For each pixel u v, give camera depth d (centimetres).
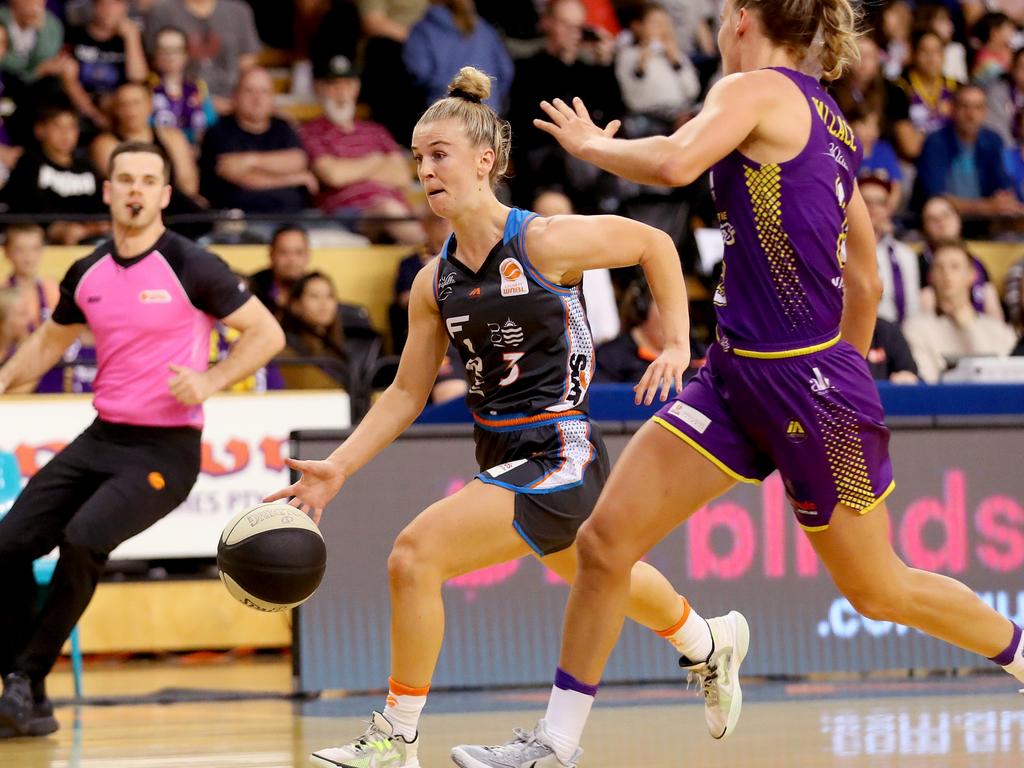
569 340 764
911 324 1741
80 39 1895
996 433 1289
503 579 1245
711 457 720
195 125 1912
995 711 1048
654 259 768
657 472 721
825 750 874
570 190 1927
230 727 1041
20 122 1834
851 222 751
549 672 1246
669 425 726
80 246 1712
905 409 1293
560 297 759
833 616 1279
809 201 696
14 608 1052
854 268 763
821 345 704
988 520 1283
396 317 1686
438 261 779
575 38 2014
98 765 867
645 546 726
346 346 1656
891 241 1783
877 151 2055
